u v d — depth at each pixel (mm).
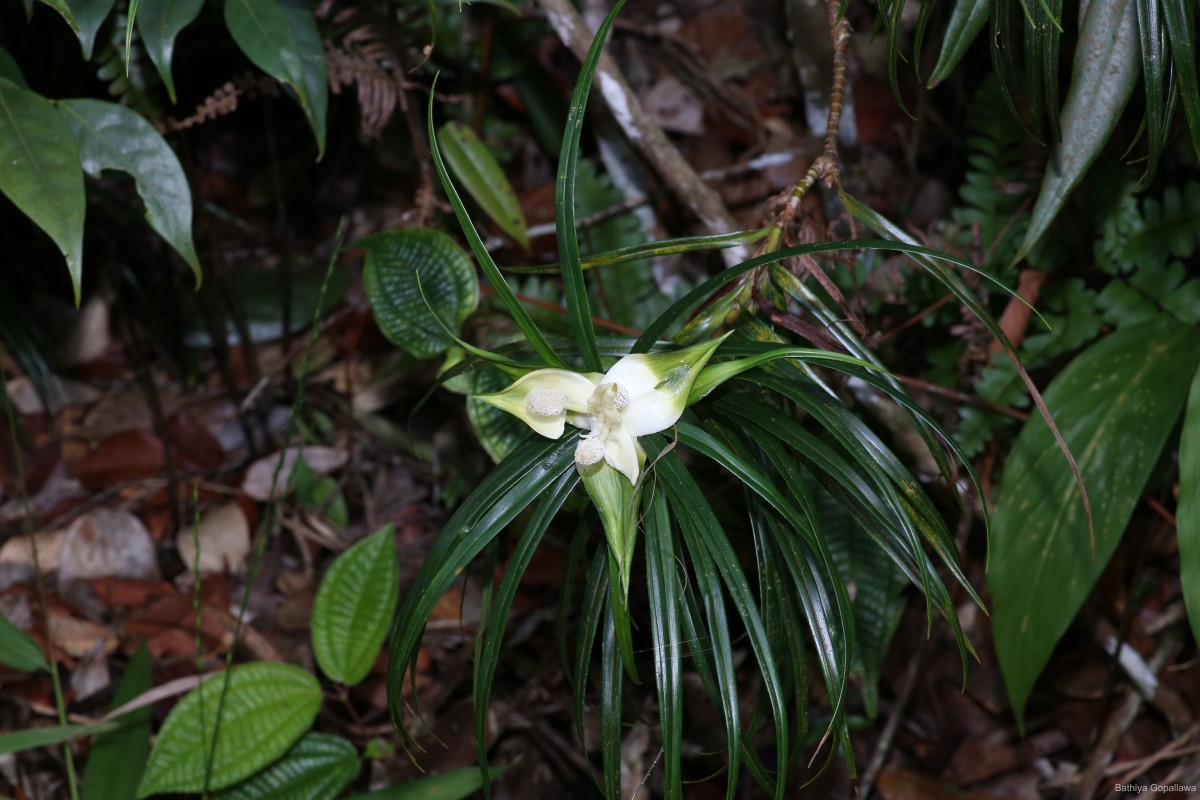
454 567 362
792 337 469
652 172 821
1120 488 563
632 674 352
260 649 765
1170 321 596
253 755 617
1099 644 748
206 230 798
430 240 583
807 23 691
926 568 356
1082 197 678
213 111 626
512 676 766
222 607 782
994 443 693
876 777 724
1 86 463
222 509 826
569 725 750
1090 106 451
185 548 812
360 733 733
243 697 623
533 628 767
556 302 729
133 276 818
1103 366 584
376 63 652
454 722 738
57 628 764
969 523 702
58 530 826
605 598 399
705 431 373
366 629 651
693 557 356
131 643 767
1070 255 722
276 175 797
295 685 636
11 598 779
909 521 358
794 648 403
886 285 648
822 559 350
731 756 356
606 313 750
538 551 779
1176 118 615
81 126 490
